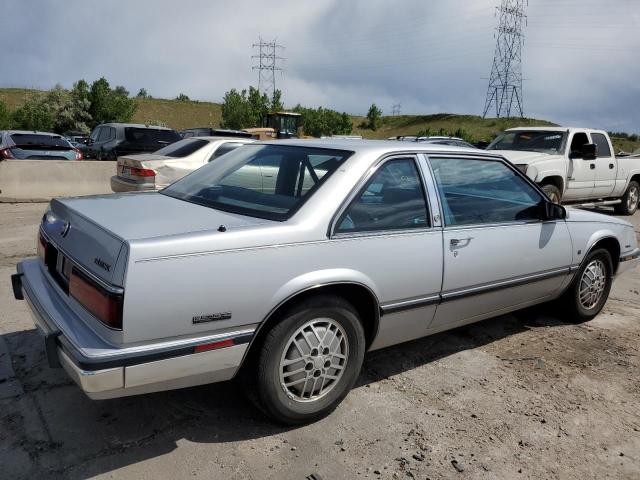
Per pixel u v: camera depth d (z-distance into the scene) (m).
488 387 3.80
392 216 3.41
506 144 11.70
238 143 9.35
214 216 3.10
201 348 2.66
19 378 3.57
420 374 3.95
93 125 58.22
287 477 2.74
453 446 3.08
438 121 120.12
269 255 2.84
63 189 12.59
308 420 3.19
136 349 2.52
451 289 3.73
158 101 105.06
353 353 3.27
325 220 3.07
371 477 2.78
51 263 3.29
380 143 3.73
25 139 13.51
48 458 2.79
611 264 5.26
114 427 3.08
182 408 3.30
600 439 3.24
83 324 2.68
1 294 5.21
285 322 2.93
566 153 10.82
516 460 2.99
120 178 9.00
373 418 3.32
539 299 4.66
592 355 4.43
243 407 3.35
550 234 4.45
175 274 2.58
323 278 3.01
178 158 8.80
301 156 3.56
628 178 12.56
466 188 3.92
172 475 2.71
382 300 3.34
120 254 2.53
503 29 86.19
